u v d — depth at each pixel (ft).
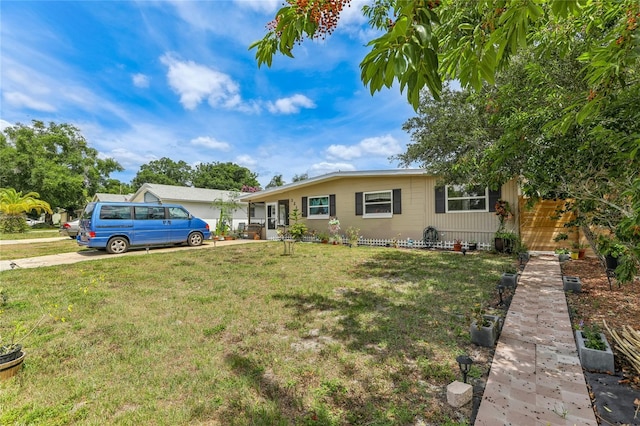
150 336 11.46
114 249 33.30
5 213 68.85
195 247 39.19
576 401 7.09
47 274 22.15
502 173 17.88
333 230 41.65
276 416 7.00
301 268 24.07
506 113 14.89
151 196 65.31
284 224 51.75
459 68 6.37
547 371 8.41
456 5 6.84
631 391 7.46
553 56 13.58
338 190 43.78
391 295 16.15
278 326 12.34
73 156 104.06
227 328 12.20
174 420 6.92
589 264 23.52
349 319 12.91
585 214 14.87
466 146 24.50
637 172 8.87
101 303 15.43
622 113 8.13
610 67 6.07
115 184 128.26
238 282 19.66
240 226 60.39
